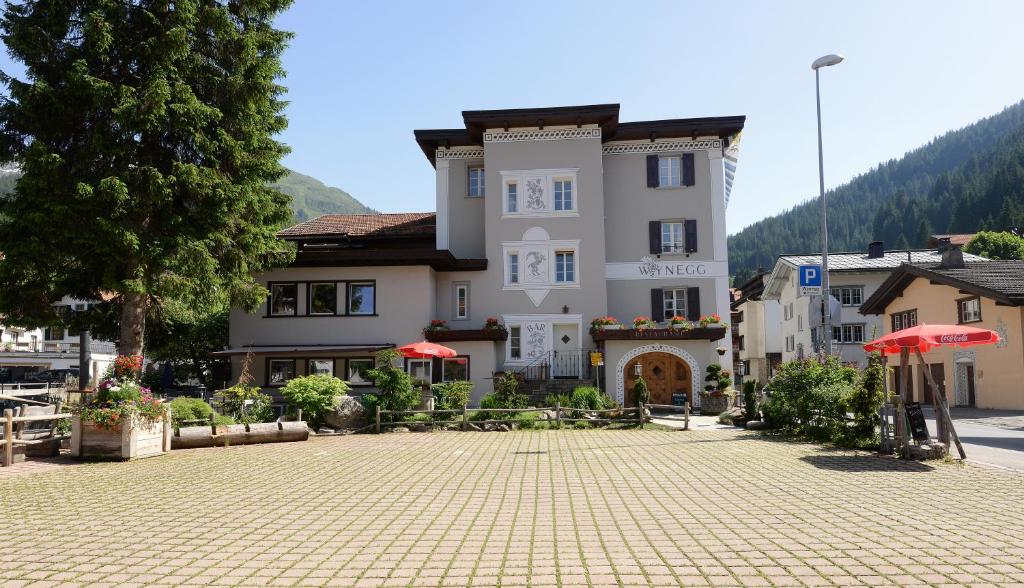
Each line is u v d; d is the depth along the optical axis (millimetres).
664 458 13727
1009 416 25656
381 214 36812
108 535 7605
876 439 14984
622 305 31000
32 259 18719
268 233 24234
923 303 35156
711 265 30953
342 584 5789
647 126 31000
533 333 29562
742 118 30594
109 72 20062
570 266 30078
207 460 14188
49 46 19156
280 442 17797
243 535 7551
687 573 5961
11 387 35875
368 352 27594
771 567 6113
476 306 29797
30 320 20109
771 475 11500
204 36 21703
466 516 8422
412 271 28656
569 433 19125
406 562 6406
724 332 26922
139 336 20594
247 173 22469
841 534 7332
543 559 6453
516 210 30219
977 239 71312
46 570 6285
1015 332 28203
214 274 21578
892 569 6023
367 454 14914
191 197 20812
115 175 19078
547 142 30375
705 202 31297
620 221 31453
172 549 6984
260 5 22922
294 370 28188
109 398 14586
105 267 19875
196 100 20078
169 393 32531
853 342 46438
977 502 9078
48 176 18562
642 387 22812
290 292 28750
